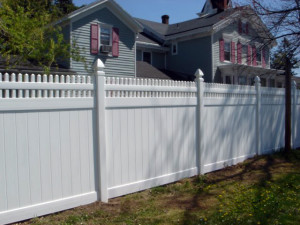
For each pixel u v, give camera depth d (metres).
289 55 9.50
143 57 21.03
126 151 5.36
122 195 5.30
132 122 5.45
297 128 10.84
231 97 7.72
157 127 5.89
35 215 4.22
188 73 20.83
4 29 7.15
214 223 4.29
